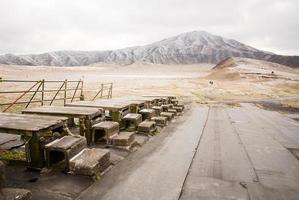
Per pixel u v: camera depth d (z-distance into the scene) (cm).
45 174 505
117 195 447
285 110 2062
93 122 759
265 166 620
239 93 3734
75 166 503
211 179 529
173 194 457
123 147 697
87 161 512
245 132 1031
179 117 1395
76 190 454
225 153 719
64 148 509
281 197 458
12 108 1377
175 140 854
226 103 2473
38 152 516
